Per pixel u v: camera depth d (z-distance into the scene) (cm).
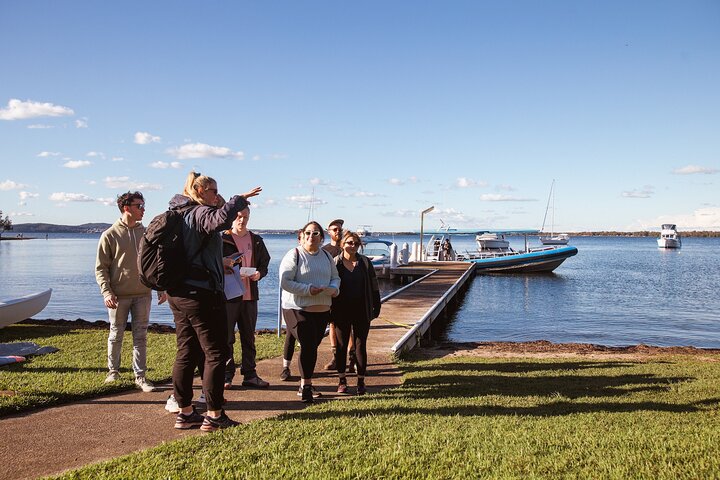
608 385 700
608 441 433
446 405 558
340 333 609
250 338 630
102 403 537
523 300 2583
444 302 1702
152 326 1402
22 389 560
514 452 407
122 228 588
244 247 634
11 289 2880
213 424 455
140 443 428
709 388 680
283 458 388
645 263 6197
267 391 610
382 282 3403
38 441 429
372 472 368
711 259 7225
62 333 1082
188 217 432
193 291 430
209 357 450
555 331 1720
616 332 1714
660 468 376
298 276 557
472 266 3800
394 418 495
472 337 1606
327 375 708
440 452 405
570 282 3572
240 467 373
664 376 775
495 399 598
